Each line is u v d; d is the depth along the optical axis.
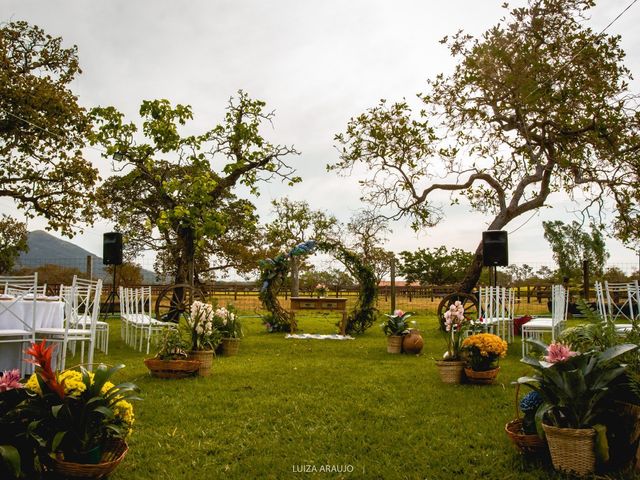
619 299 16.89
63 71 17.25
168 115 13.08
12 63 16.14
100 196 17.44
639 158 12.88
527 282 23.61
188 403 5.13
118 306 16.97
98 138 12.96
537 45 12.80
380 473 3.45
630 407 3.29
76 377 3.24
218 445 3.94
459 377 6.09
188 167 13.90
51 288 16.73
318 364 7.64
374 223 15.32
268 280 12.96
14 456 2.74
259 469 3.52
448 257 32.25
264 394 5.57
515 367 7.22
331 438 4.13
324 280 22.12
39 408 3.01
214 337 7.65
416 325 13.06
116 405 3.31
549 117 13.02
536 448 3.54
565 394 3.29
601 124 12.41
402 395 5.52
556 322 7.74
